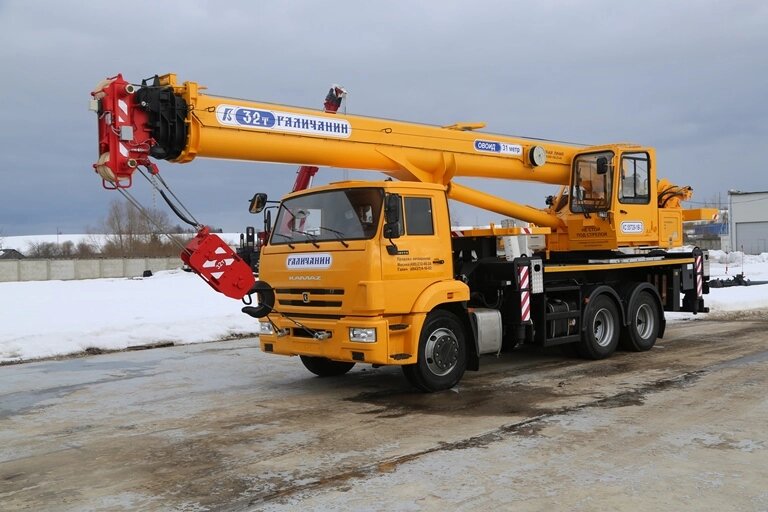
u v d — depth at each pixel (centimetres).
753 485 509
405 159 962
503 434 660
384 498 493
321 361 998
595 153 1201
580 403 790
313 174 1487
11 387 969
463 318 910
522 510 466
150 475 560
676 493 495
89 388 950
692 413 729
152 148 755
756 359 1068
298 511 473
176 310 2081
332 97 1844
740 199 7062
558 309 1064
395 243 813
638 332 1187
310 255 849
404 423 713
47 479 557
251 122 812
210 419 749
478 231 1023
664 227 1268
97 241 9344
